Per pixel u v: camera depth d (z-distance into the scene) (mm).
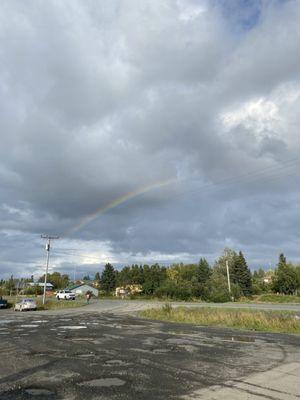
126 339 16781
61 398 7453
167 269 119562
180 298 73875
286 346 14555
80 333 19391
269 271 141375
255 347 14281
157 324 25422
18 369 10211
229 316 26203
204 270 103000
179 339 16781
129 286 116500
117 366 10562
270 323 22562
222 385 8398
